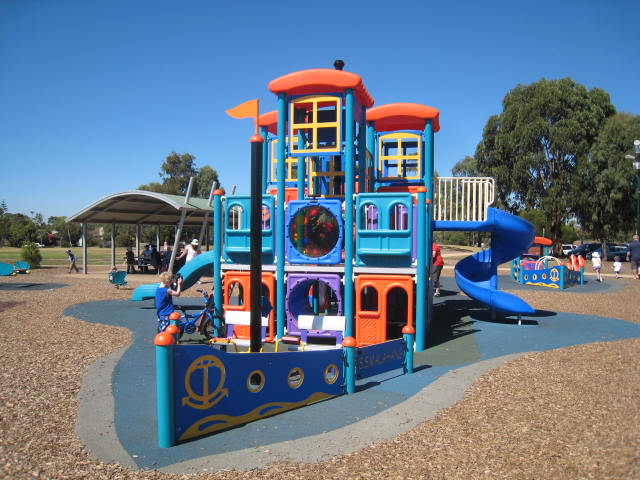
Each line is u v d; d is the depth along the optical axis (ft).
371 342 30.60
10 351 27.73
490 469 13.14
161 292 30.99
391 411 18.74
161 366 15.57
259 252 21.45
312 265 31.76
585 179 128.47
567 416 16.84
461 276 40.88
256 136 21.68
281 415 18.54
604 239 137.28
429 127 40.04
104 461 14.40
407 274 30.37
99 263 123.75
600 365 24.45
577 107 131.44
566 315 43.21
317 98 32.24
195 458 14.70
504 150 138.10
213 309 33.01
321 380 20.35
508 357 27.53
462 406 18.89
